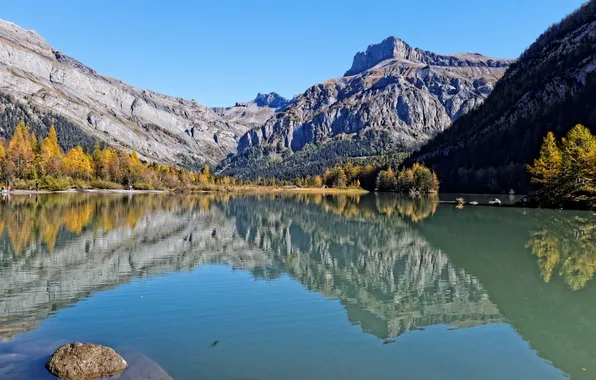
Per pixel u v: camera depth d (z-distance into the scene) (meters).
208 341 15.20
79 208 70.12
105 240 37.69
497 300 21.53
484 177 153.00
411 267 29.56
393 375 12.97
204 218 62.56
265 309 19.06
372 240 42.78
